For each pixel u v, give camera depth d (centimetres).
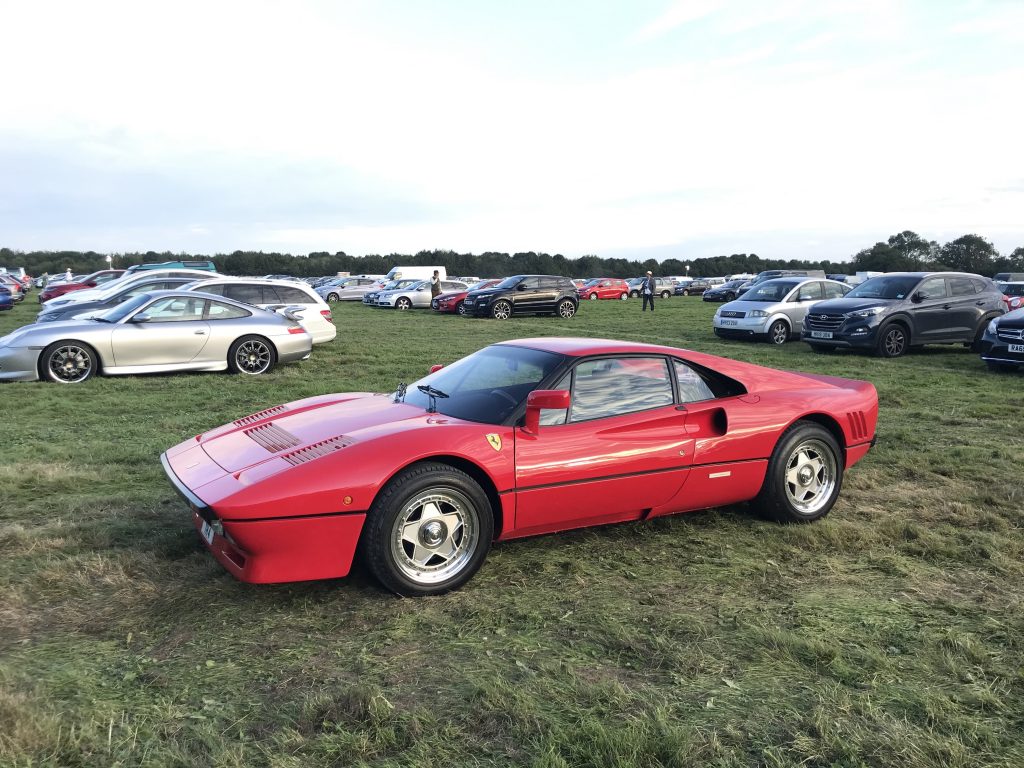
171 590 372
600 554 433
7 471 571
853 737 256
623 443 421
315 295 1553
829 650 315
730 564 419
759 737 257
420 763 240
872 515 508
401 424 397
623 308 3422
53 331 1072
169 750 245
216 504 334
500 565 415
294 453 374
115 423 798
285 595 371
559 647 322
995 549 440
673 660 311
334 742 250
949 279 1527
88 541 427
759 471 472
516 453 391
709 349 1583
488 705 273
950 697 285
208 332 1162
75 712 264
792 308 1720
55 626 334
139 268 3209
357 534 357
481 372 463
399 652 317
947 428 798
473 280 5031
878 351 1448
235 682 290
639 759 243
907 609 363
